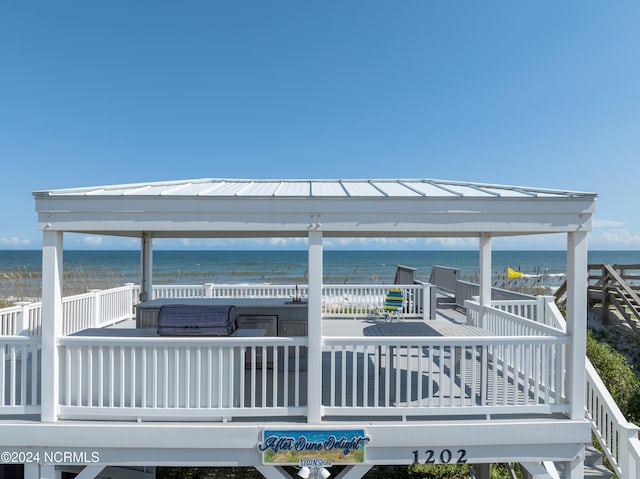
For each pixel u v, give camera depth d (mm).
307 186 5758
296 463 4219
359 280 43562
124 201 4301
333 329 8867
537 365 4555
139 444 4230
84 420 4359
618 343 10438
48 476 4297
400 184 6246
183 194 4289
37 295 24172
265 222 4348
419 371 4410
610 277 11906
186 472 7469
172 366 4512
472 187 5664
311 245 4367
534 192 4840
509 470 6691
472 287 11070
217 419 4402
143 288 8305
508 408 4426
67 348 4363
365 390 4387
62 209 4270
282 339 4387
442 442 4270
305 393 5320
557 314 7078
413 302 10688
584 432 4312
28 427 4207
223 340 4375
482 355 4465
